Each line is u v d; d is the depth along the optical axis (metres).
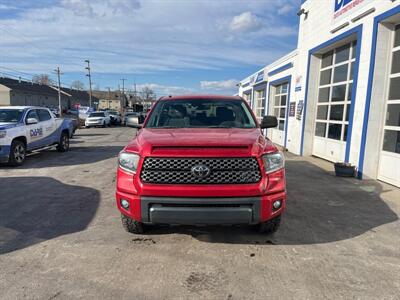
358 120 7.71
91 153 12.29
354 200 5.76
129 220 3.88
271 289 2.92
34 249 3.71
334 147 9.75
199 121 4.78
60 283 3.00
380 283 3.04
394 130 6.95
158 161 3.38
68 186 6.74
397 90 6.93
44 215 4.90
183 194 3.29
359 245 3.87
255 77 19.39
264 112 17.62
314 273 3.21
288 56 13.10
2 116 9.82
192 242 3.90
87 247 3.76
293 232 4.24
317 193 6.21
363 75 7.57
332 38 9.22
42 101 75.19
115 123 37.75
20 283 2.99
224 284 2.99
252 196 3.34
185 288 2.93
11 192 6.27
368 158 7.41
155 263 3.39
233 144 3.44
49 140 11.30
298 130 11.75
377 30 7.07
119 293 2.84
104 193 6.16
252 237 4.05
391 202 5.66
